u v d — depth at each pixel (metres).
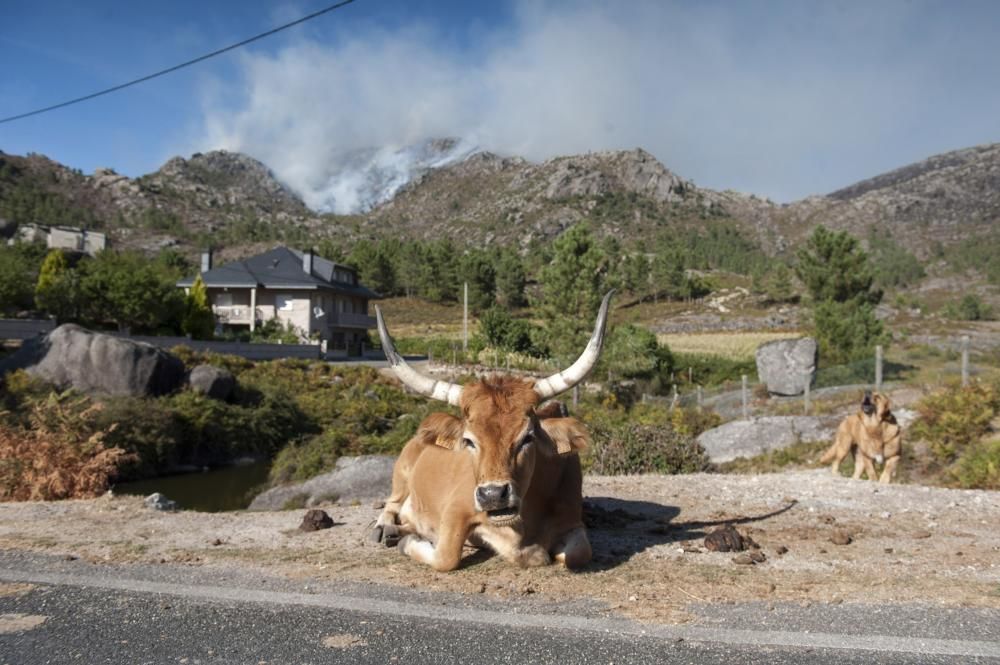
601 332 5.20
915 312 109.19
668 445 13.65
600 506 8.39
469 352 51.22
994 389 16.09
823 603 4.60
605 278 38.22
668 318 103.25
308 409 29.28
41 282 48.19
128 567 5.73
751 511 8.18
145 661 3.71
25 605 4.69
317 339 55.88
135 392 24.70
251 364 36.03
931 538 6.76
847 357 35.38
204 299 49.84
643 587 4.95
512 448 4.71
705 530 7.14
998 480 12.60
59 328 25.66
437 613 4.40
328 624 4.23
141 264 48.50
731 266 194.50
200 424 23.97
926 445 15.67
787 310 105.56
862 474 12.38
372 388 34.47
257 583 5.16
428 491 5.93
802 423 18.39
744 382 22.66
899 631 4.06
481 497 4.53
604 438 14.12
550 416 6.01
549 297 38.44
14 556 6.15
